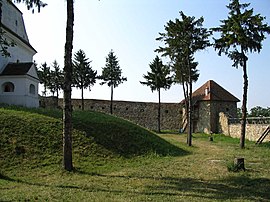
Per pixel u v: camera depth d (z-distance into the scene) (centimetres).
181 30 2683
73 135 1786
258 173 1342
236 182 1160
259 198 930
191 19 2686
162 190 1027
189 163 1633
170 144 2305
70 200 890
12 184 1096
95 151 1667
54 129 1816
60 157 1502
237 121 4056
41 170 1318
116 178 1223
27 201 880
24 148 1522
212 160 1753
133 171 1379
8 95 2697
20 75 2694
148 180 1189
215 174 1322
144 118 5453
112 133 2005
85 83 4928
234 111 5041
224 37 2508
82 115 2312
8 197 910
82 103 4925
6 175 1227
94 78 4966
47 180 1175
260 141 2970
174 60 2936
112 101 5250
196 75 3416
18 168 1324
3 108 2116
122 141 1930
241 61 2573
